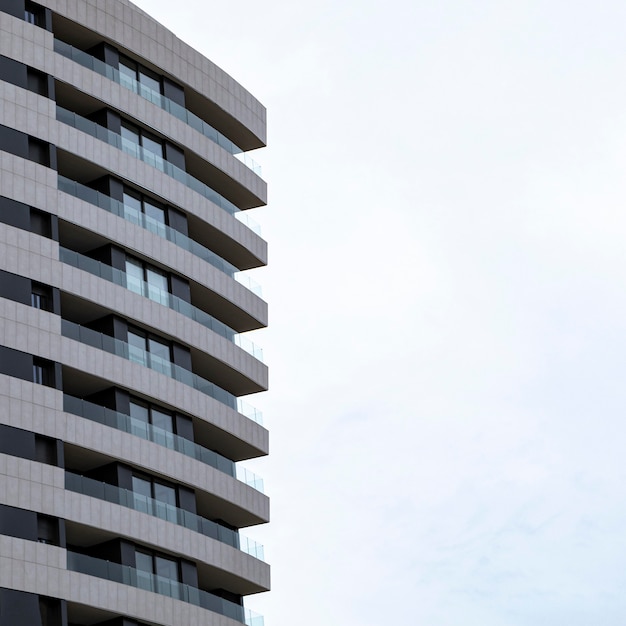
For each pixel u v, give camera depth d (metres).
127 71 69.06
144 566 60.00
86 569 56.19
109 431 59.72
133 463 60.56
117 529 58.44
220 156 73.12
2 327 56.41
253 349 72.31
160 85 71.19
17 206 58.97
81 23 66.12
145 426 61.94
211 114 75.19
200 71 73.50
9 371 56.03
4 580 52.81
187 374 65.88
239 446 70.00
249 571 66.38
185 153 71.00
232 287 71.44
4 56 60.81
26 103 60.91
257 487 69.06
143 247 65.38
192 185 70.12
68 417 57.78
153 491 62.06
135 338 64.00
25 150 60.25
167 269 67.19
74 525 56.75
